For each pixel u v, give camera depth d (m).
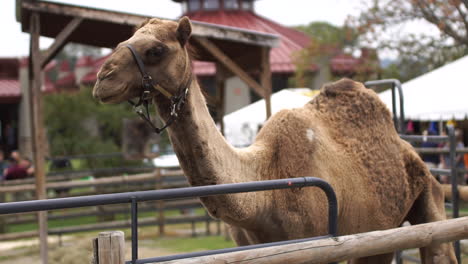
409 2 11.41
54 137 17.81
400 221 4.78
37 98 8.78
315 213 4.10
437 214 4.89
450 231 3.54
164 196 2.73
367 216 4.49
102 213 11.38
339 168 4.35
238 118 13.70
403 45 15.14
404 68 17.30
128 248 10.30
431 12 10.87
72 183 11.34
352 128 4.66
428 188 4.93
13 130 27.12
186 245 10.70
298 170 4.15
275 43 9.29
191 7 31.33
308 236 4.11
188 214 14.02
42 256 8.92
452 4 10.12
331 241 3.09
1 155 16.61
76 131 18.16
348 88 4.86
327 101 4.77
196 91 3.86
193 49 4.00
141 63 3.57
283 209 4.00
